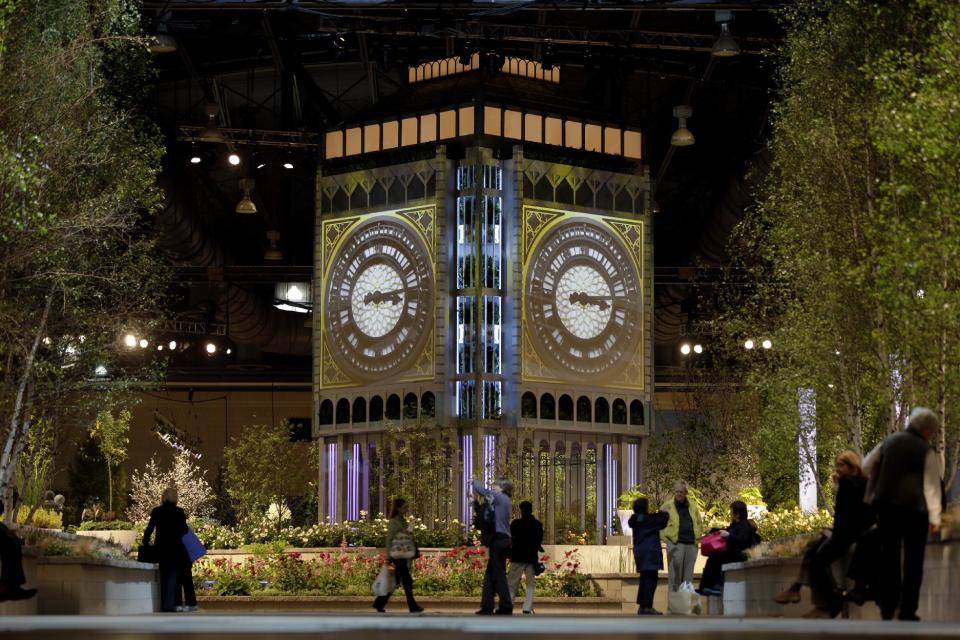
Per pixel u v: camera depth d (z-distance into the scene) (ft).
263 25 139.95
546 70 145.28
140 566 84.17
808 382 104.01
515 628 30.42
